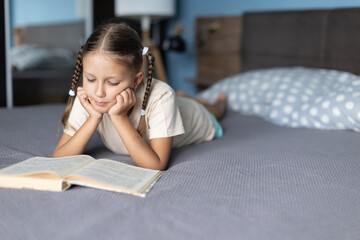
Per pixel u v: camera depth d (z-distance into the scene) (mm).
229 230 685
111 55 907
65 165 911
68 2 2898
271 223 718
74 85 1076
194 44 3230
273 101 1841
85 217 717
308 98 1763
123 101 975
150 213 740
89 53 919
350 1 2176
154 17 3107
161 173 987
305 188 912
